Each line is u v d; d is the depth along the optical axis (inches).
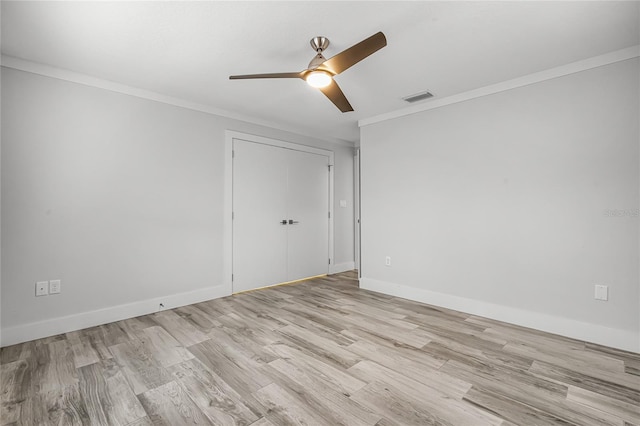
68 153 103.4
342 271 207.2
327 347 90.7
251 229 156.9
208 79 110.9
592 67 94.6
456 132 125.2
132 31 80.5
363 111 147.5
